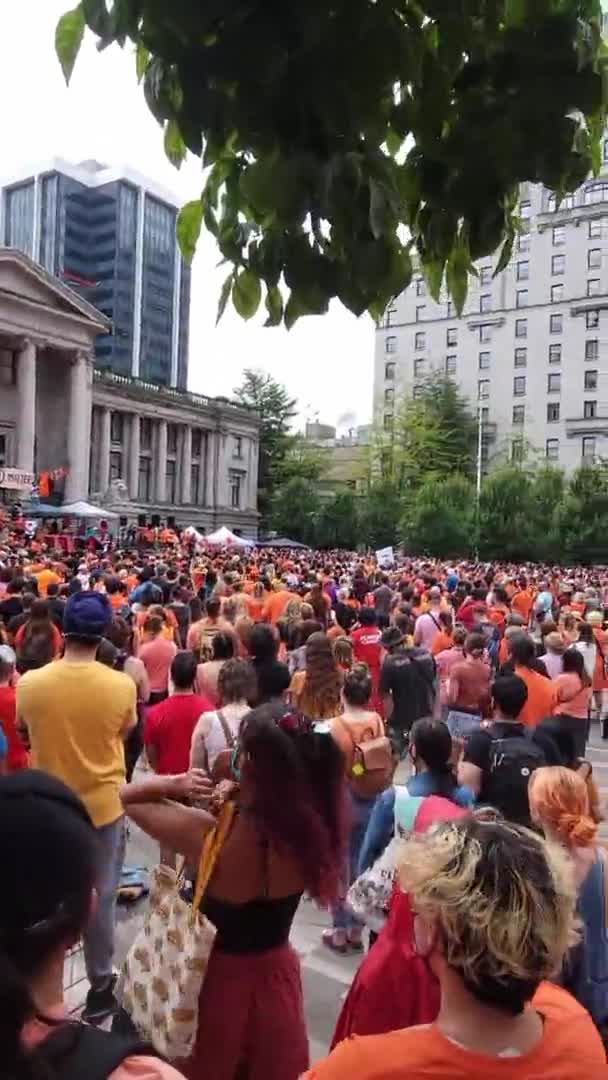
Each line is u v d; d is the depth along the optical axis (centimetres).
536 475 6819
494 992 173
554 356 8456
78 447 6150
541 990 194
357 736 580
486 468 8594
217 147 184
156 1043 271
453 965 176
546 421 8481
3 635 827
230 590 1512
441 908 177
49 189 12744
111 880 466
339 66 164
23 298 5612
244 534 8569
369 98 166
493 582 2453
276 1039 283
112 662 641
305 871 283
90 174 13062
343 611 1250
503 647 1118
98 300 12925
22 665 695
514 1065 170
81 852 150
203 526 8125
